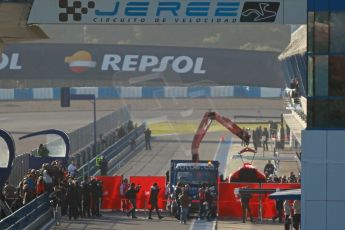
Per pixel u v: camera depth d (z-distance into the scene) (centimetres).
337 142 9581
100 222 12838
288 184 13312
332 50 9644
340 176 9575
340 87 9650
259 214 13362
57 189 12319
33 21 9856
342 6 9600
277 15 9694
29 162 15425
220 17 9750
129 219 13275
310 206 9600
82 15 9844
